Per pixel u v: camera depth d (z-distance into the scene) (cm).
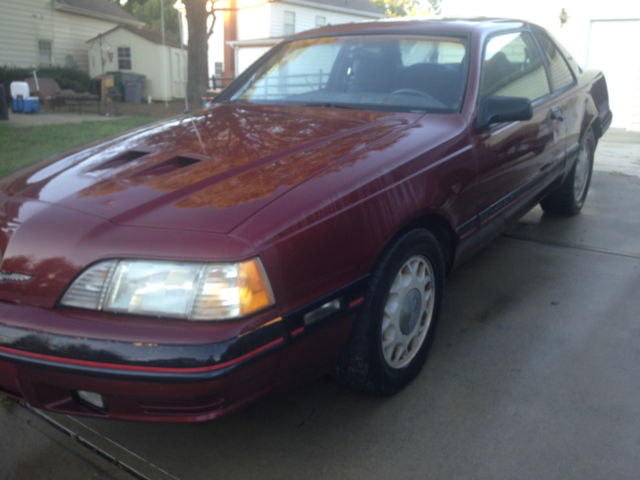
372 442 235
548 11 1246
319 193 211
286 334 192
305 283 199
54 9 2247
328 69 347
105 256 184
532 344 307
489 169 300
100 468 223
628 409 253
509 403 258
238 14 2555
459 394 265
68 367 177
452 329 323
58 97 1630
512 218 350
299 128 277
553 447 229
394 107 308
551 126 383
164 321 179
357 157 238
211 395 179
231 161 234
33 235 195
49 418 251
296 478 217
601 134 524
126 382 175
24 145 859
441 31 339
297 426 246
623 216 533
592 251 443
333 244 208
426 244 258
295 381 208
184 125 294
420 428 242
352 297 220
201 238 184
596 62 1223
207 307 178
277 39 2269
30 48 2173
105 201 206
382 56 337
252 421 249
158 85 2394
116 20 2516
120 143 271
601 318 336
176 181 217
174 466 224
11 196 224
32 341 181
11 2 2064
